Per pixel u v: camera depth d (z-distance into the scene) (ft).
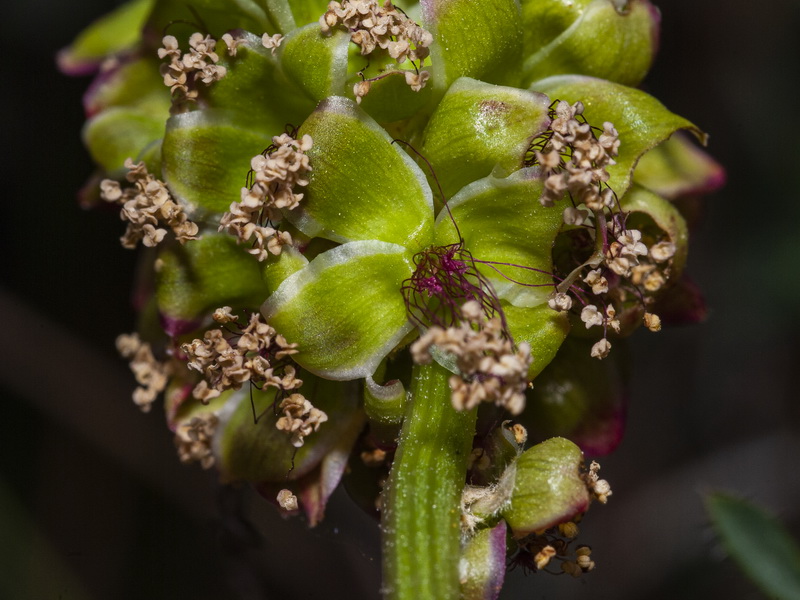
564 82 0.15
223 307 0.15
